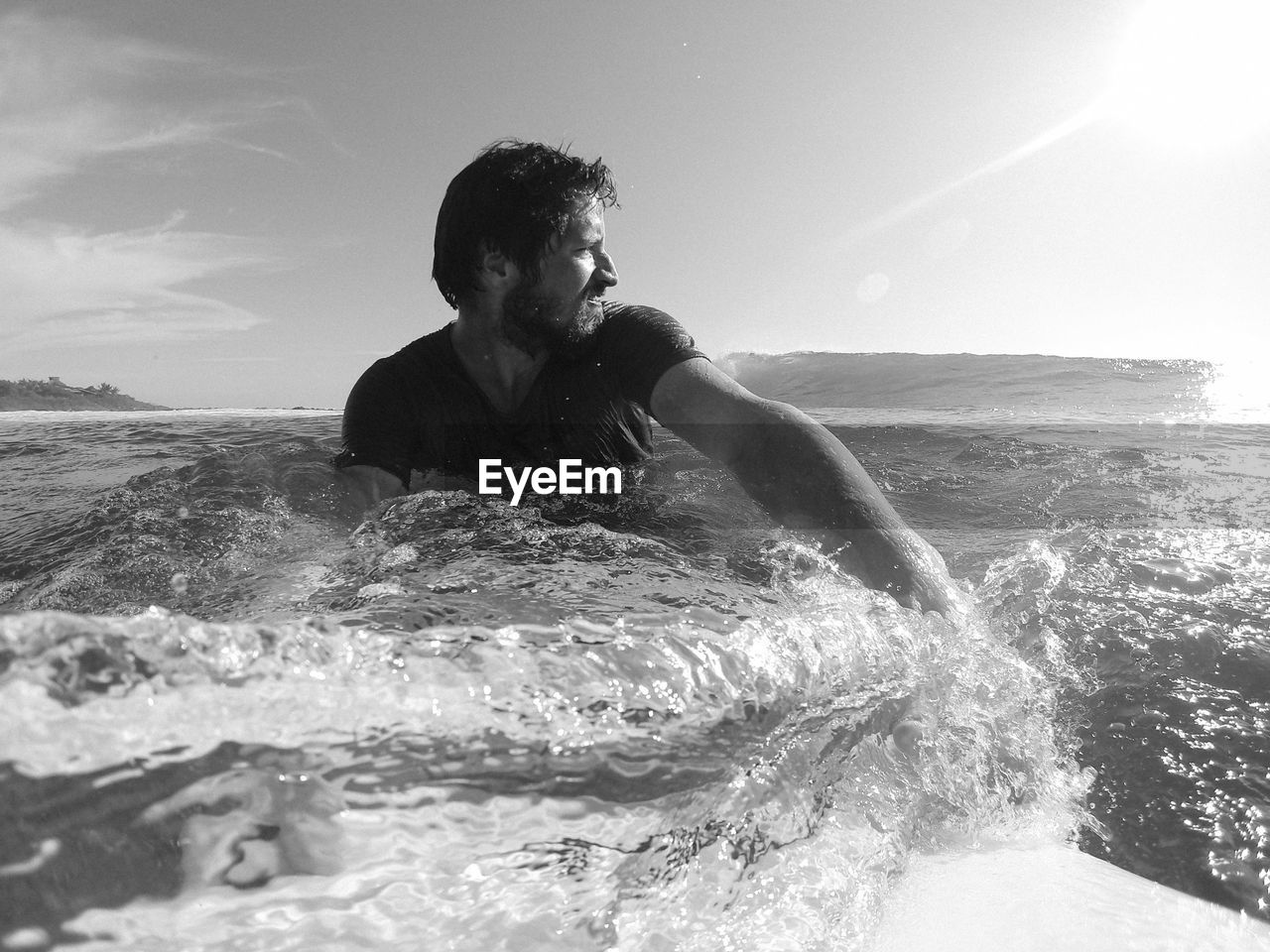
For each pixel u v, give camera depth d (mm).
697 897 552
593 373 1608
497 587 836
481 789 489
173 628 428
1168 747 851
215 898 397
